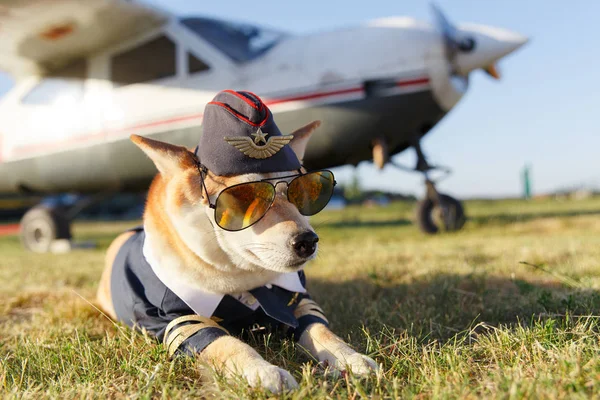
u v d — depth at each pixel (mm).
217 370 1715
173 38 6609
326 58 6082
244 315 2164
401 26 6145
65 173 7484
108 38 6824
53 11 6141
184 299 2037
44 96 7629
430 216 7074
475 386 1554
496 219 8594
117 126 6840
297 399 1480
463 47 6023
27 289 4051
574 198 25672
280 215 1958
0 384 1761
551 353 1704
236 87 6242
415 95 5977
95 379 1810
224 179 1988
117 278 2381
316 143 6082
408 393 1503
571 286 2883
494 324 2322
